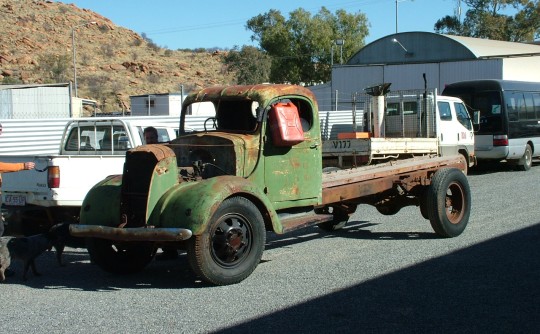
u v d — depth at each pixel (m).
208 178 7.46
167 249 8.52
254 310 6.21
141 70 69.62
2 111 24.31
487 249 8.88
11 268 8.59
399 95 15.73
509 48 36.88
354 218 12.15
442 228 9.67
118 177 7.88
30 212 9.68
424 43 34.97
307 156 8.20
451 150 17.70
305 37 55.84
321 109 34.44
